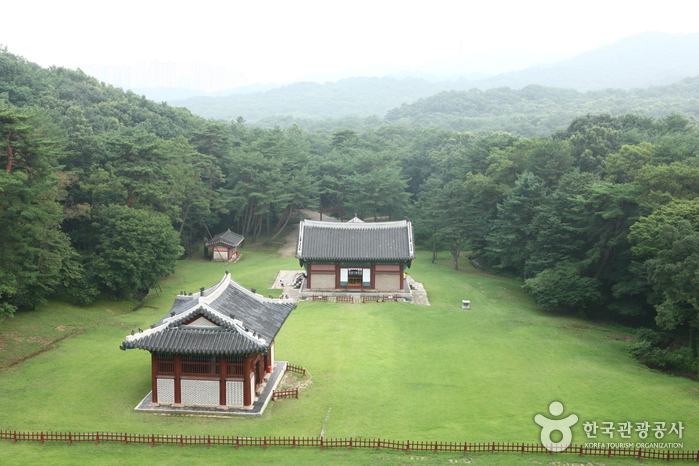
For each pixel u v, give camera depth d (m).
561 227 57.97
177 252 57.59
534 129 191.12
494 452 24.95
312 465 23.53
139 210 55.75
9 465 23.00
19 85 96.06
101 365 36.41
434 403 31.25
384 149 119.62
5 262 39.94
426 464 23.69
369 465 23.50
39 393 31.56
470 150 96.12
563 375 35.88
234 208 91.19
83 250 57.88
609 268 56.31
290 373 35.94
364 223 61.81
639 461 23.88
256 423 28.41
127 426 27.66
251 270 72.44
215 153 99.69
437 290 62.81
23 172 40.53
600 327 49.72
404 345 42.78
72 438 25.84
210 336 28.97
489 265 78.12
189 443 25.72
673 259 36.81
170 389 29.92
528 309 55.41
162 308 53.59
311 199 97.44
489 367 37.59
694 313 36.22
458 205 77.00
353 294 58.44
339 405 30.91
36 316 44.75
